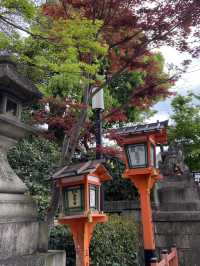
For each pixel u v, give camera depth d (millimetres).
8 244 3408
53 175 3824
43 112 6168
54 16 5148
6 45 4352
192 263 7949
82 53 5230
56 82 6590
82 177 3633
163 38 5516
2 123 3658
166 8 5242
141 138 4816
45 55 4738
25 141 9312
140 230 8180
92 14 5340
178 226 8266
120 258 6367
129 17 5332
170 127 15680
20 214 3803
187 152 15531
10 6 3939
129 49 5828
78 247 3609
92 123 6336
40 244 4062
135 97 6137
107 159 9523
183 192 9102
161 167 9797
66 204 3729
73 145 5414
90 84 5449
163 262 4746
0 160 3924
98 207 3916
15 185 3896
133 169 4766
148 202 4648
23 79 4059
